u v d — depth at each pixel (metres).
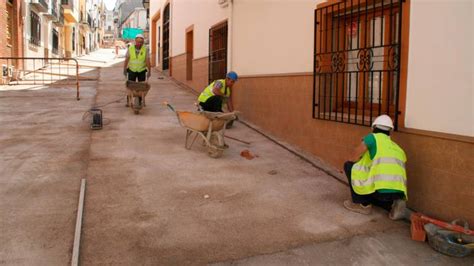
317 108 6.52
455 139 4.09
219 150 6.47
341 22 6.29
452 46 4.09
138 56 9.88
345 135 5.91
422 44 4.46
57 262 3.35
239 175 5.76
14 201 4.52
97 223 4.09
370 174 4.45
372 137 4.53
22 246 3.57
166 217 4.30
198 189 5.15
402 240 3.98
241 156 6.69
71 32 30.47
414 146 4.60
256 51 8.64
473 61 3.88
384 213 4.61
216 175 5.72
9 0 15.25
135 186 5.15
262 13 8.33
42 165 5.79
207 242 3.80
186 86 14.73
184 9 15.14
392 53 5.10
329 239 3.95
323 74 6.29
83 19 37.62
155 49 23.50
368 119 5.59
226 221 4.27
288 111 7.42
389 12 5.37
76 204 4.52
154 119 9.12
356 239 3.97
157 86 14.67
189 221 4.23
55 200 4.60
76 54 33.09
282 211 4.58
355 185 4.57
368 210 4.57
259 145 7.40
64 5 27.16
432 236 3.82
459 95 4.04
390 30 5.30
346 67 6.22
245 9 9.11
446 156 4.21
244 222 4.26
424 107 4.46
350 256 3.65
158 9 21.61
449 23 4.12
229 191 5.13
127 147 6.87
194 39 13.60
